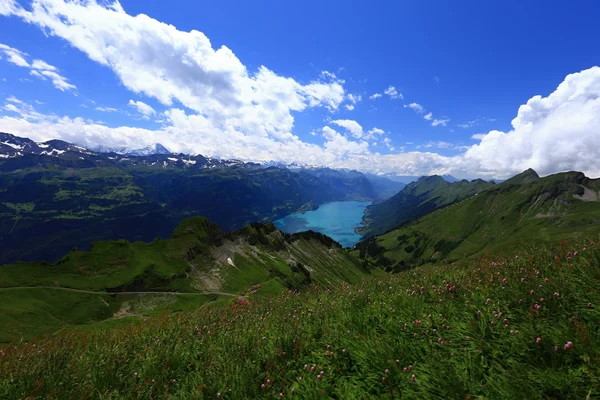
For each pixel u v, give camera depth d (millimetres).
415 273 12469
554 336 5121
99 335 10539
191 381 6809
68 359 8055
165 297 116688
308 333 8078
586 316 5617
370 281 12562
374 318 8008
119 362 7559
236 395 5828
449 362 5402
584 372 4426
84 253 125188
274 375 6312
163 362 7441
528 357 5051
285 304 12445
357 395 5438
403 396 4996
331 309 9531
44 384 6562
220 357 7137
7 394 6398
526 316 6016
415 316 7441
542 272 7941
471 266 11539
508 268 8891
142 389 6430
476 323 6148
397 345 6156
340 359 6523
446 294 8336
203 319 11539
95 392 6398
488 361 5387
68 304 99812
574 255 8234
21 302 93250
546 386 4430
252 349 7531
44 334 10484
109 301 107750
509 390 4398
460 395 4574
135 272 123312
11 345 9078
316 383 5695
